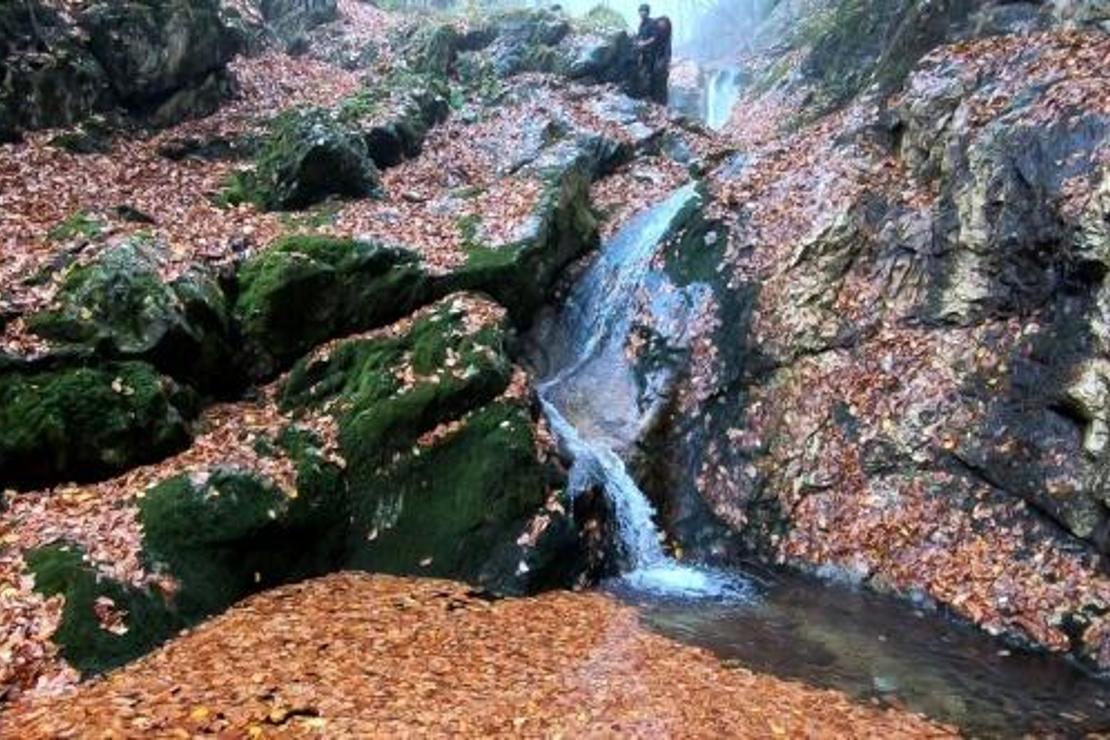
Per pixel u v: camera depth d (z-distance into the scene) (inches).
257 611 330.6
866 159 530.0
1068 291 394.9
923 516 401.1
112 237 433.7
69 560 305.0
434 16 1133.7
